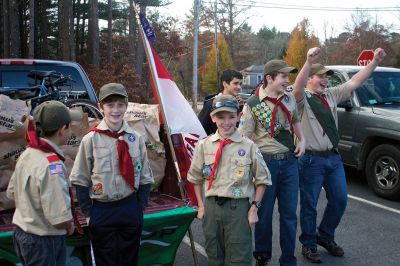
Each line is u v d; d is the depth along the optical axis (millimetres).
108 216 3066
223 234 3363
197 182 3496
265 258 4094
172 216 3516
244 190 3311
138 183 3156
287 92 4000
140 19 4098
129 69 21391
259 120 3881
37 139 2721
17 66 6273
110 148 3094
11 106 3510
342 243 5070
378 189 6887
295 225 3992
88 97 6512
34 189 2654
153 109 4148
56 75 5969
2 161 3457
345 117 7395
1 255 3100
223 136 3365
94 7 23344
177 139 3994
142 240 3557
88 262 3457
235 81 5125
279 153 3891
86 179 3096
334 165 4516
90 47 24906
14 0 18562
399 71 7973
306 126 4445
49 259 2725
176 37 42594
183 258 4633
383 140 6922
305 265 4461
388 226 5645
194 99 25453
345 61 49250
